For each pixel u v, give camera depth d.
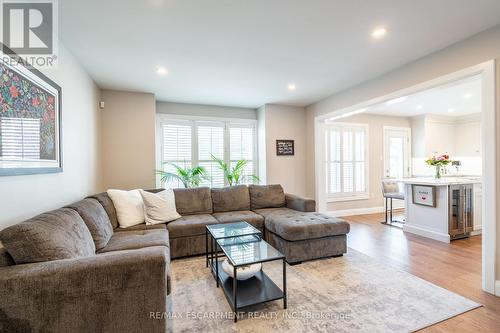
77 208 1.92
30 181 1.66
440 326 1.64
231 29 2.12
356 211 5.41
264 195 3.86
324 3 1.78
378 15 1.93
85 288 1.16
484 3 1.79
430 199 3.61
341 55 2.65
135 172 3.75
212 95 4.11
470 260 2.76
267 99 4.43
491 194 2.05
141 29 2.09
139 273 1.23
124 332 1.22
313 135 4.77
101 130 3.57
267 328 1.63
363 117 5.56
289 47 2.46
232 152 4.96
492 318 1.72
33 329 1.10
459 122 6.07
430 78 2.61
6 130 1.39
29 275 1.10
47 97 1.87
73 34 2.13
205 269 2.58
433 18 1.98
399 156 5.92
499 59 2.04
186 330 1.62
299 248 2.69
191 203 3.43
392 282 2.24
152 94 3.89
